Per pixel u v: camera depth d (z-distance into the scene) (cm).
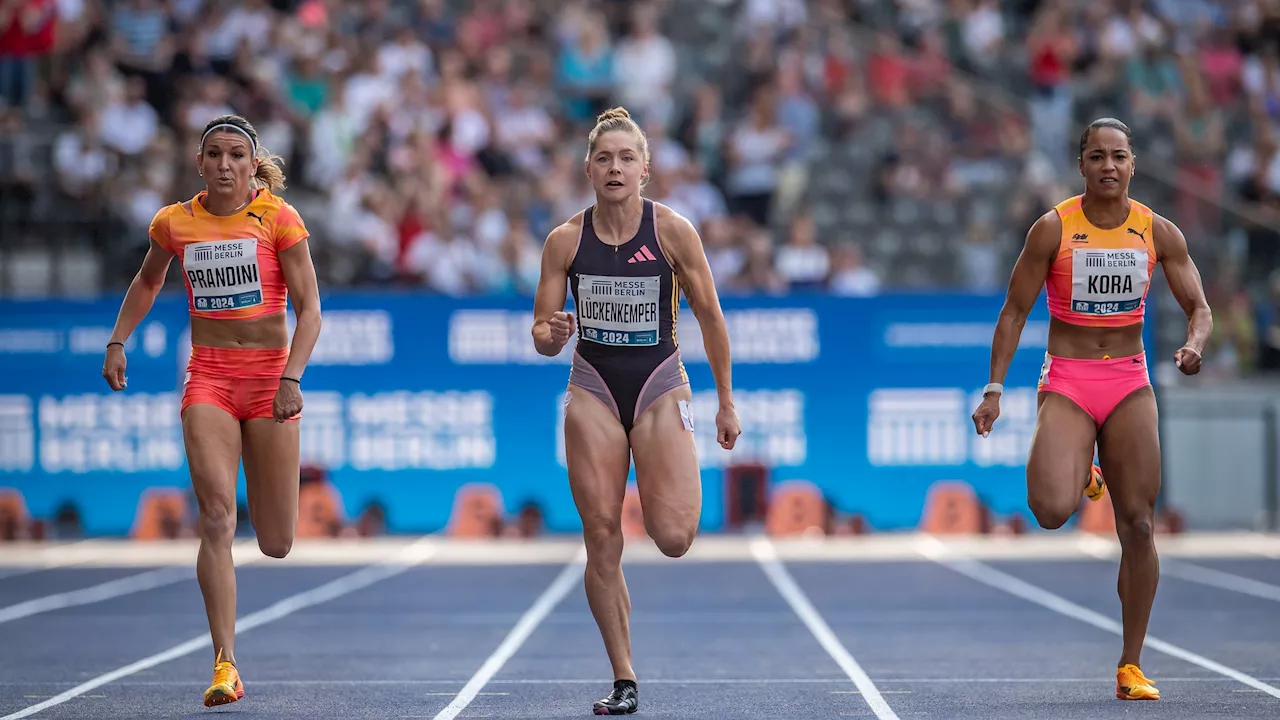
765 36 7406
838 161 6975
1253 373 6069
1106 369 2227
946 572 4372
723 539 5378
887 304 5484
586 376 2142
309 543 5359
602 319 2127
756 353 5503
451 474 5497
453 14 7831
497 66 7300
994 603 3616
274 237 2259
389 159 6744
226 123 2233
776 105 7106
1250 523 5550
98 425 5478
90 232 6378
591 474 2114
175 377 5478
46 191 6562
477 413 5491
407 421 5488
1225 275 6162
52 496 5488
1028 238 2269
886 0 7844
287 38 7256
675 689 2347
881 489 5500
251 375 2248
